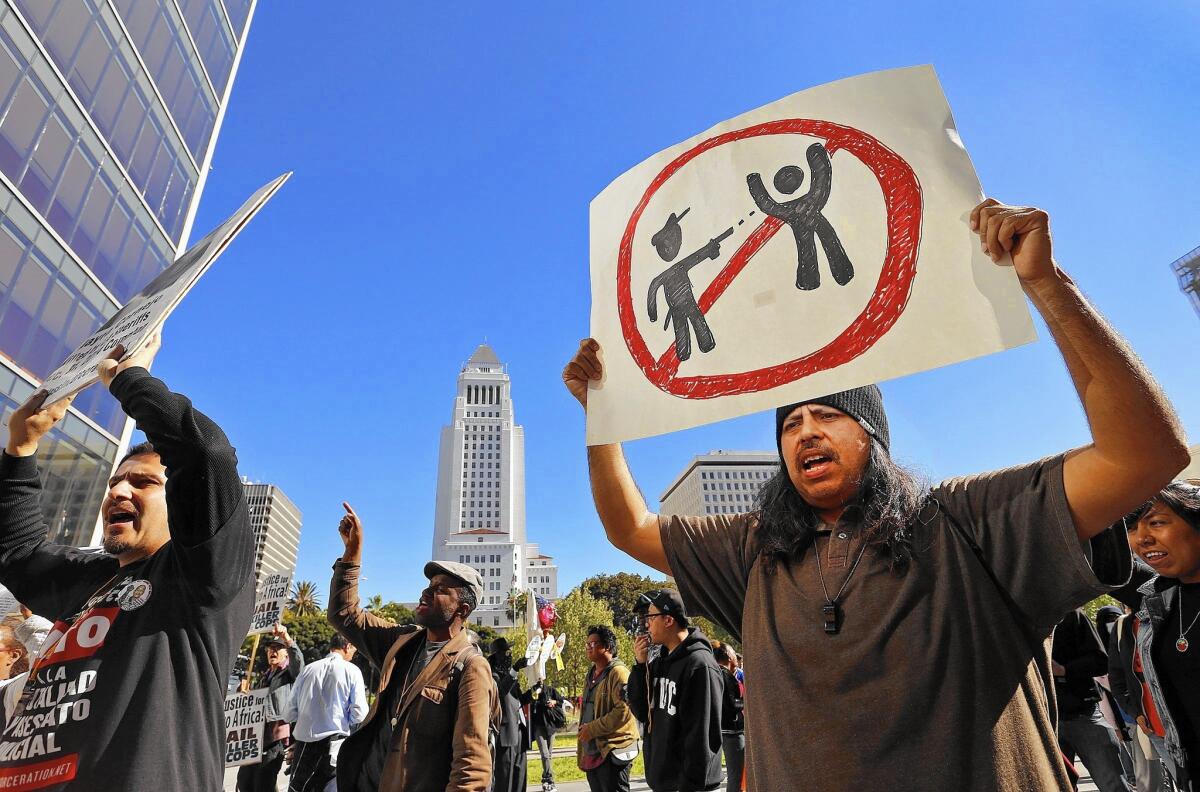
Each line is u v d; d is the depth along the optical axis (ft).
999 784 3.59
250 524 6.17
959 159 4.45
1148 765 9.87
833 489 4.79
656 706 12.01
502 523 425.28
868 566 4.44
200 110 70.64
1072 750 13.71
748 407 4.54
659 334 5.35
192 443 5.63
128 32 56.34
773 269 4.93
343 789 9.53
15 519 7.07
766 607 4.84
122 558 6.64
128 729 5.06
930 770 3.69
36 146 46.50
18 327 45.78
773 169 5.28
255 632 22.40
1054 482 4.01
